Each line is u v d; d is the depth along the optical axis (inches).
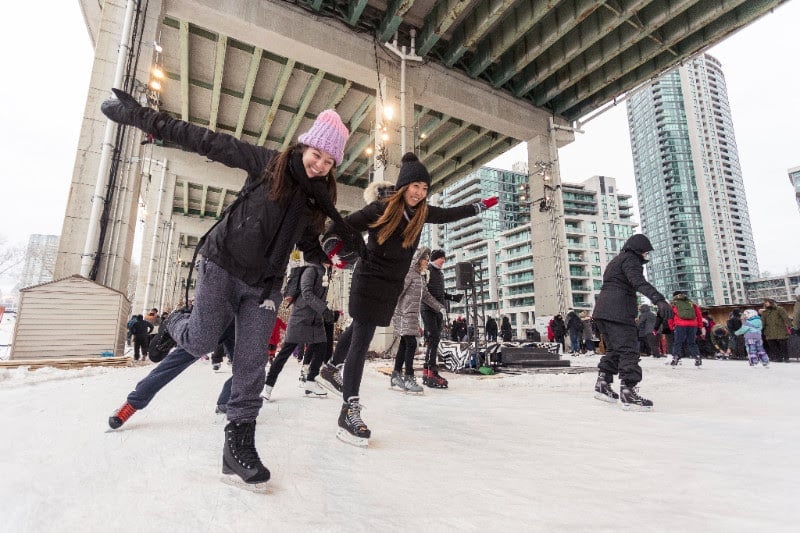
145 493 44.9
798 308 366.6
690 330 303.6
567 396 142.0
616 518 42.4
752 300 4060.0
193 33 482.6
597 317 127.0
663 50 479.8
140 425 76.8
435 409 112.1
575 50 479.5
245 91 567.5
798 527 40.5
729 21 451.5
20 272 1184.8
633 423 95.0
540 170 585.6
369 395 138.0
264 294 56.4
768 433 84.7
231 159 57.9
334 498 46.2
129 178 288.4
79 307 236.8
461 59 528.7
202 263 57.4
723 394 147.5
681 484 53.5
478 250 2945.4
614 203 3348.9
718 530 39.8
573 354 501.0
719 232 4239.7
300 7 418.3
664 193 4473.4
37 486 45.0
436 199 3690.9
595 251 2630.4
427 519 41.1
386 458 63.4
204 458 58.4
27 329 224.4
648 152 4724.4
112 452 59.2
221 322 57.1
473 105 529.7
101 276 269.7
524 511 43.8
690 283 4153.5
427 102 511.2
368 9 450.3
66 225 269.0
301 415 96.5
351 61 438.9
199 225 1135.6
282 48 420.5
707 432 85.6
